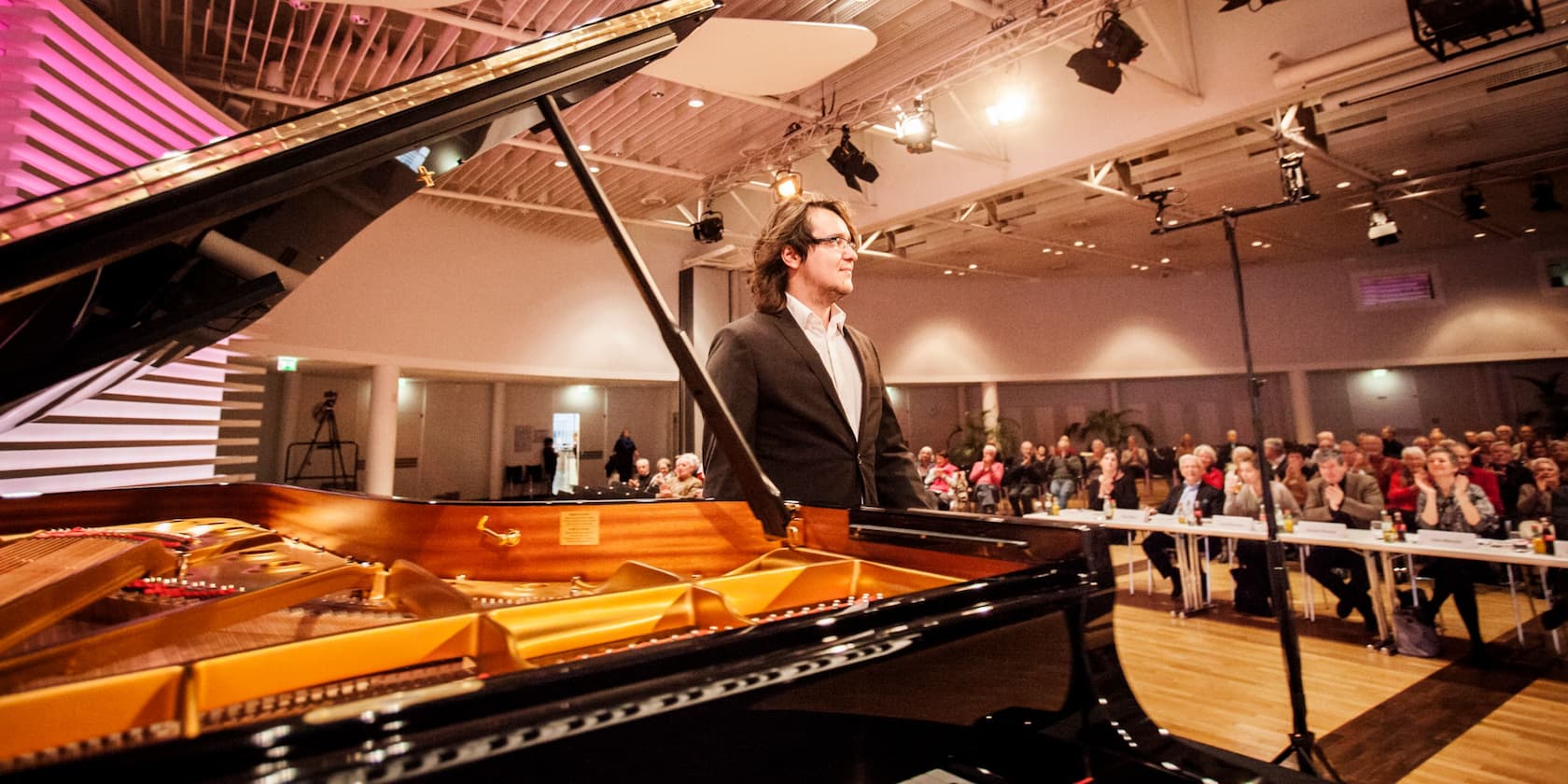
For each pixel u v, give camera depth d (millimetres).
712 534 1457
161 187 736
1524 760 2652
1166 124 6270
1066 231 9883
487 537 1461
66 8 3430
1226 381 13320
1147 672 3754
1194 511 5246
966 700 674
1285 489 5051
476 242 9031
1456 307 11188
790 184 7355
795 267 1689
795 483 1502
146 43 5094
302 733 365
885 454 1808
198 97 4281
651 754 473
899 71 5945
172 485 2172
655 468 12250
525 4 4879
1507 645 4113
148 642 785
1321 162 7555
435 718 402
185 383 4449
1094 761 739
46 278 683
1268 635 4422
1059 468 9344
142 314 905
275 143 811
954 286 13211
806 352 1585
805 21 5113
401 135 916
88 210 691
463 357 8797
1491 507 4285
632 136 7055
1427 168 7852
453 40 5195
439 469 10398
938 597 683
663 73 4445
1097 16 5027
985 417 13094
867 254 10961
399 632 704
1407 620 3967
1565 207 9336
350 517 1683
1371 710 3160
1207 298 12773
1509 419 11188
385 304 8180
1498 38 4805
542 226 9453
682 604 866
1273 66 5633
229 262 928
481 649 744
